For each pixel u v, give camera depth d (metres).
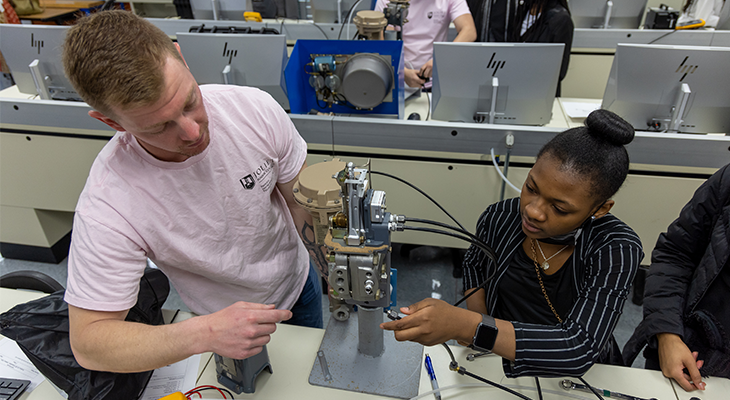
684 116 1.72
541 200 0.79
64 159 2.06
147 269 1.04
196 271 0.90
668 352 0.95
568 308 0.98
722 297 0.97
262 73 1.91
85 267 0.71
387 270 0.74
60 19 3.93
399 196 1.99
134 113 0.60
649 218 1.82
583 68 3.07
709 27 2.96
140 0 3.36
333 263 0.70
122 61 0.55
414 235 2.09
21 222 2.27
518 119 1.90
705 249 1.03
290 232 1.10
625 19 2.97
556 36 2.31
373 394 0.90
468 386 0.91
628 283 0.83
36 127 1.98
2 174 2.13
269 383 0.93
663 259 1.08
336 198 0.73
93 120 1.92
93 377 0.83
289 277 1.12
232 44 1.86
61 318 0.87
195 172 0.79
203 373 0.96
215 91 0.84
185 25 3.15
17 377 0.96
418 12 2.43
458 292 2.19
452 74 1.82
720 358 0.95
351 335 1.03
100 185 0.73
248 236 0.93
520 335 0.79
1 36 2.03
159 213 0.78
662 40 2.88
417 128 1.80
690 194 1.72
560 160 0.74
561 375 0.83
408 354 0.97
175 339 0.67
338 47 1.80
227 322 0.66
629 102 1.76
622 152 0.74
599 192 0.74
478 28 2.57
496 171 1.84
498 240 1.05
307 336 1.04
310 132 1.89
